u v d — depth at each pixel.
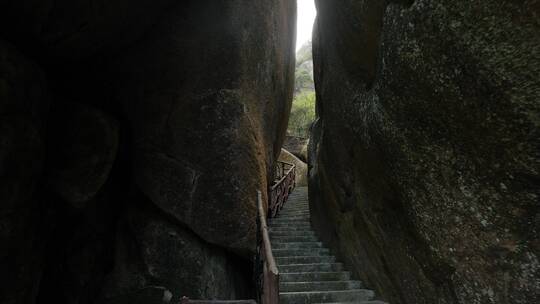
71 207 5.04
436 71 2.53
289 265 5.34
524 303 2.15
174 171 5.41
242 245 5.30
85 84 5.54
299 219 8.55
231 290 5.67
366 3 3.42
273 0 7.36
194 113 5.54
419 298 3.31
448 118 2.54
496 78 2.08
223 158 5.43
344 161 4.93
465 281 2.60
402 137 3.07
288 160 17.92
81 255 5.14
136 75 5.68
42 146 4.09
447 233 2.70
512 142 2.09
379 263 4.16
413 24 2.66
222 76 5.67
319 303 4.09
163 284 5.18
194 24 5.77
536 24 1.84
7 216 3.63
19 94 3.66
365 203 4.31
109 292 5.22
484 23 2.09
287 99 8.95
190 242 5.34
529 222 2.10
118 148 5.55
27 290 4.02
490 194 2.30
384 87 3.21
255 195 5.59
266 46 6.85
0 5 3.58
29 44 4.14
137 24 5.23
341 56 4.47
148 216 5.48
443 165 2.66
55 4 3.96
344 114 4.54
